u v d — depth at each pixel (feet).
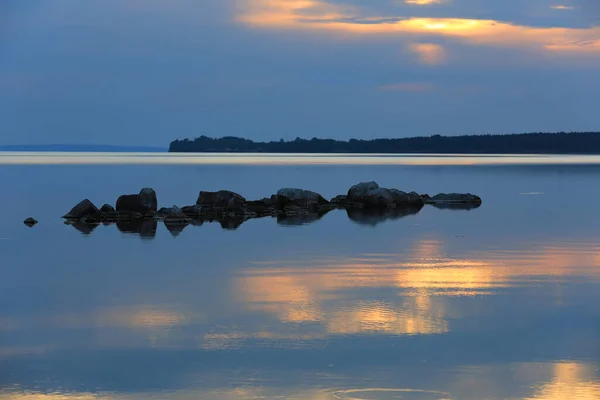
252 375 55.26
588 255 107.76
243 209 171.94
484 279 88.48
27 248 116.16
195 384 53.67
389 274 91.76
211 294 80.28
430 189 287.89
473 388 52.70
